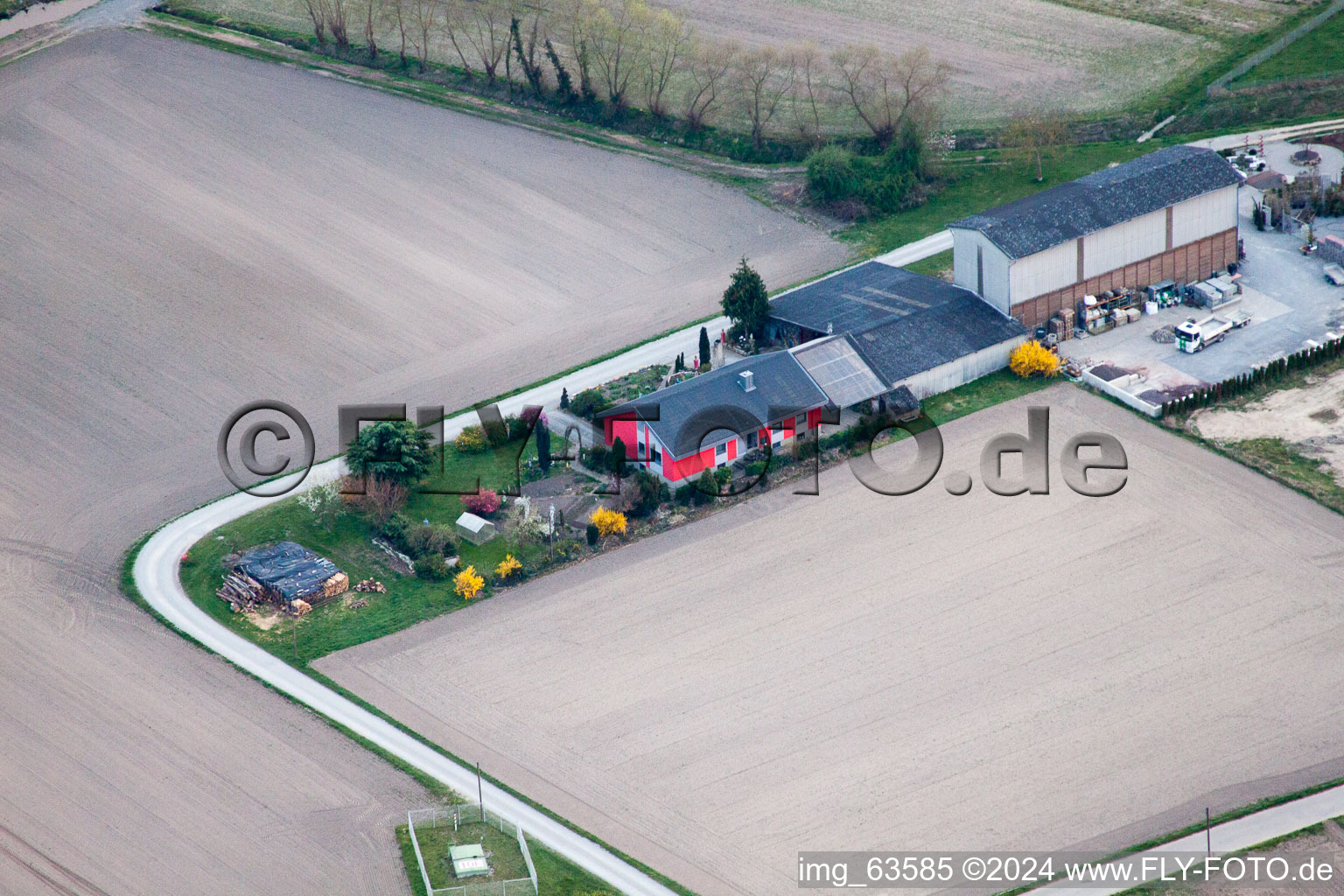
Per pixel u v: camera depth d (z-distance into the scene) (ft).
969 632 336.49
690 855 285.84
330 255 510.99
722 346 447.83
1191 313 444.14
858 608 345.72
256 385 447.42
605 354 450.30
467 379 444.55
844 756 305.94
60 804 302.04
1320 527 361.10
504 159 563.89
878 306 435.94
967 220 435.12
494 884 277.03
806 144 552.00
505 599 356.59
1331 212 483.92
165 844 291.99
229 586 361.71
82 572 372.17
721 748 310.04
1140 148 534.78
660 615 347.97
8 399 442.91
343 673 336.08
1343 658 321.11
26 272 503.61
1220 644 327.67
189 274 501.97
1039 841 284.00
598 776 305.12
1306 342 425.28
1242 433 395.55
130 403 440.04
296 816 297.53
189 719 323.16
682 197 535.60
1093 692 317.63
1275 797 288.92
